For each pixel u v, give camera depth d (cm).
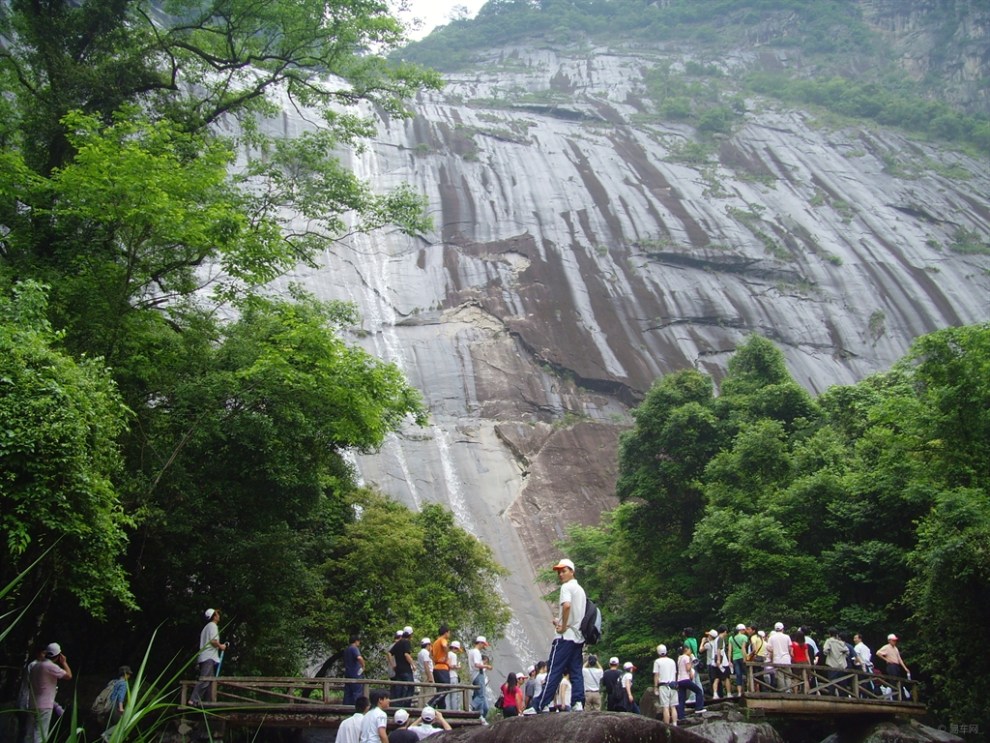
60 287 1853
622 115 11312
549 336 6938
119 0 2358
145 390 2083
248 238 2078
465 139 9456
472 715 1719
